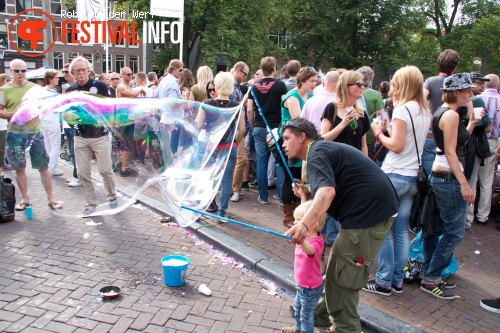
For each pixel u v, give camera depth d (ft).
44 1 90.74
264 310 10.05
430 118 10.32
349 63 79.61
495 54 77.00
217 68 90.02
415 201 10.63
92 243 13.43
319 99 12.98
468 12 90.89
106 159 15.78
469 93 9.93
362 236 7.67
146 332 8.89
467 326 9.54
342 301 8.08
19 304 9.66
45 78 20.63
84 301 9.95
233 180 18.06
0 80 22.16
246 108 18.98
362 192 7.63
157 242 13.82
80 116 13.96
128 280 11.09
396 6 78.43
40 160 16.02
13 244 13.03
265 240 13.84
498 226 16.39
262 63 16.79
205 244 13.88
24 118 13.92
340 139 11.13
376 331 9.27
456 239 10.41
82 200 18.08
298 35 81.10
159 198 18.11
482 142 14.38
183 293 10.56
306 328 8.51
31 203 17.40
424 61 86.79
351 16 78.07
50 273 11.25
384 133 11.46
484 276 12.25
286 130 7.99
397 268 10.80
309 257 8.20
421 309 10.21
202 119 13.93
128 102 13.57
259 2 74.54
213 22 70.49
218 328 9.20
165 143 13.76
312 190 7.53
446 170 10.20
